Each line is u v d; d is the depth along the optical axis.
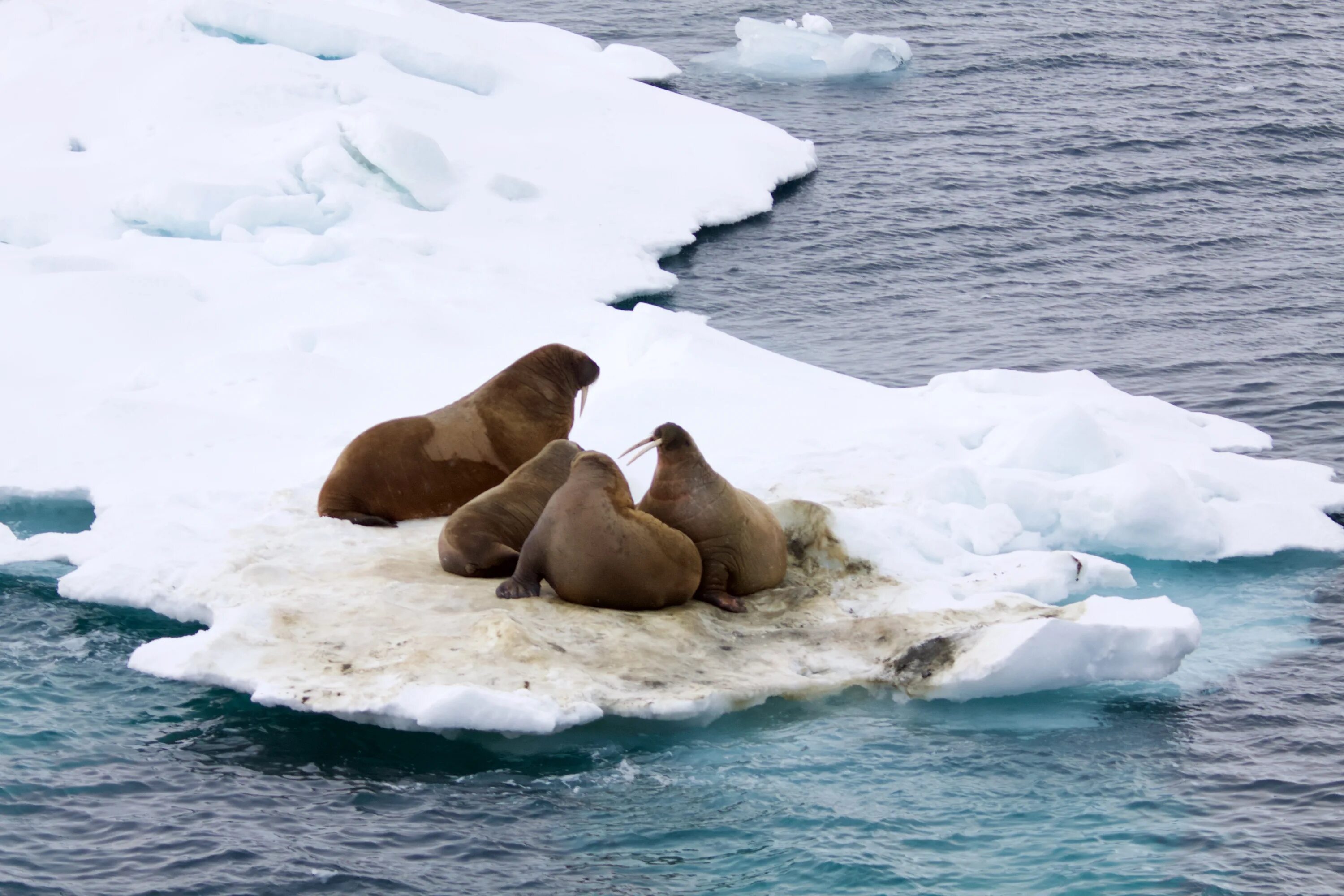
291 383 35.06
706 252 57.56
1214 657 24.92
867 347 47.25
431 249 50.28
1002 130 76.19
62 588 25.42
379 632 23.11
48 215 51.41
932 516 29.16
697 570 24.30
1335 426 38.56
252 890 17.78
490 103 67.25
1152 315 50.19
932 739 21.64
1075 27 99.75
